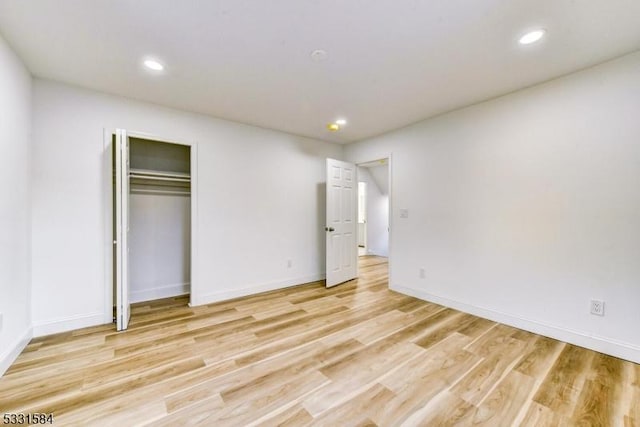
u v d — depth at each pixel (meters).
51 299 2.46
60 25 1.73
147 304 3.27
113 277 2.88
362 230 7.59
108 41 1.90
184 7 1.57
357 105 3.00
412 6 1.56
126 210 2.55
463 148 3.07
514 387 1.75
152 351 2.18
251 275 3.70
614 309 2.12
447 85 2.53
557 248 2.40
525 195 2.59
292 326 2.68
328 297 3.59
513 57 2.09
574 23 1.70
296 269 4.18
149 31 1.79
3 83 1.85
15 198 2.04
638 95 2.01
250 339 2.40
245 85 2.54
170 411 1.54
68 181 2.52
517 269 2.65
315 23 1.71
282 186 4.00
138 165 3.34
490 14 1.62
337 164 4.25
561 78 2.37
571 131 2.32
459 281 3.12
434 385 1.78
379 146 4.12
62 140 2.50
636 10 1.58
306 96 2.78
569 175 2.33
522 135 2.60
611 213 2.13
